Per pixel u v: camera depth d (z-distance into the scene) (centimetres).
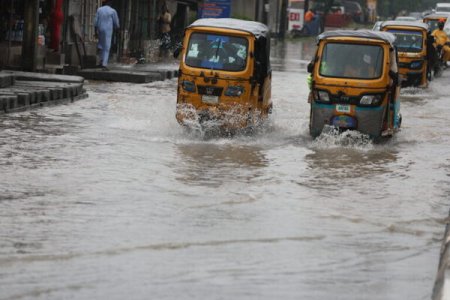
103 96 3559
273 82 4716
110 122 2817
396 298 1246
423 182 2111
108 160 2195
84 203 1736
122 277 1298
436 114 3606
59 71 4144
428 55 4769
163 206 1741
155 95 3678
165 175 2052
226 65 2625
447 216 1761
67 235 1503
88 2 4825
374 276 1349
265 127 2820
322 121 2653
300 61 6638
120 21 5184
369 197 1917
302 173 2166
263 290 1264
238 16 8706
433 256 1473
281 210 1753
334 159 2392
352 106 2620
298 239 1543
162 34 6019
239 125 2636
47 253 1397
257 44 2661
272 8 10444
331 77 2639
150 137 2586
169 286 1267
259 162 2292
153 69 4684
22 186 1856
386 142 2748
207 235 1541
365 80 2616
